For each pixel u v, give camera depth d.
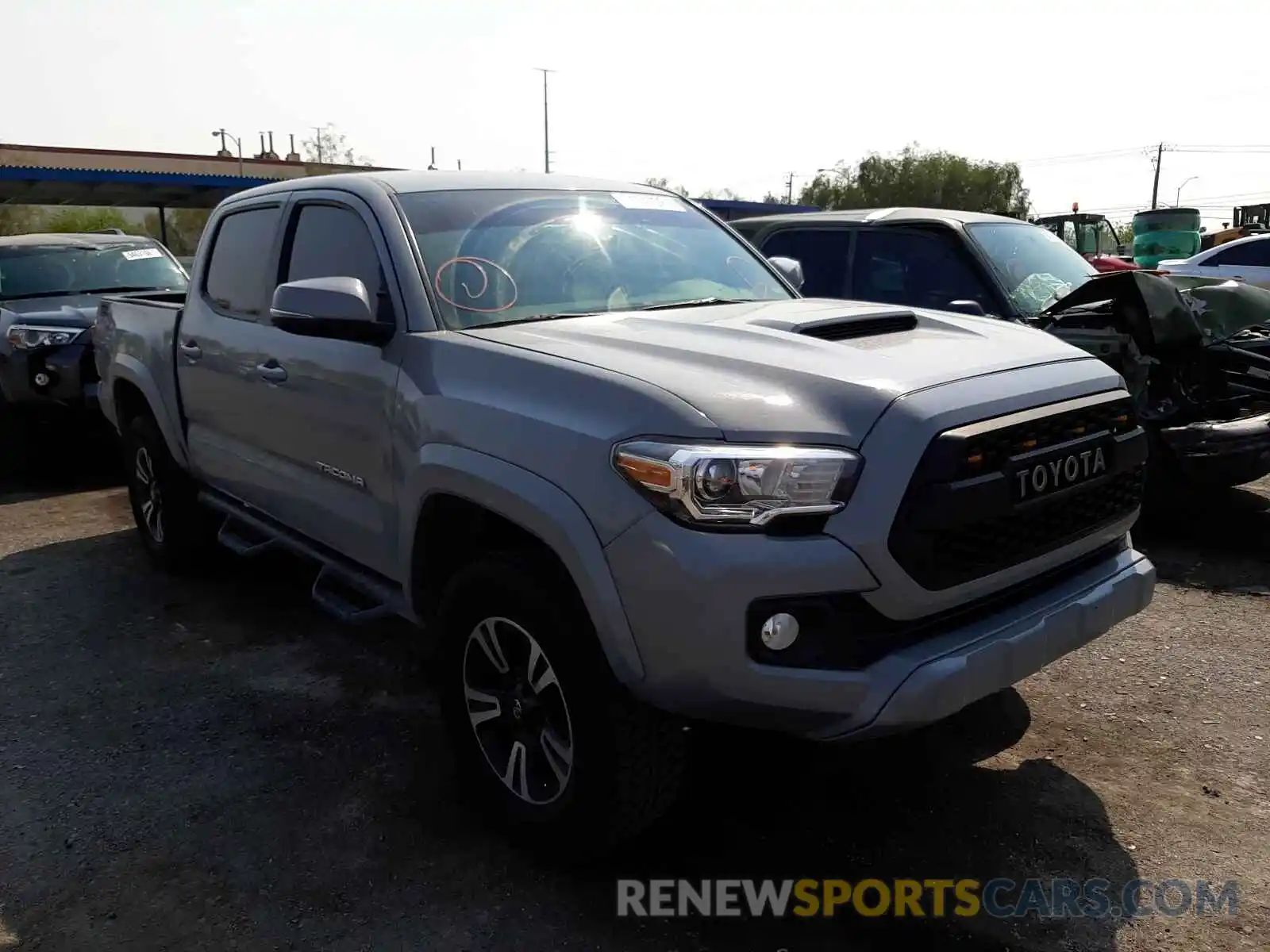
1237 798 3.26
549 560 2.82
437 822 3.24
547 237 3.79
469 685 3.16
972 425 2.57
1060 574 2.97
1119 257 18.08
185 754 3.69
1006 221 7.19
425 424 3.11
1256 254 14.55
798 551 2.41
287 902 2.87
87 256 9.10
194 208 26.66
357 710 4.01
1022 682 4.09
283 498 4.19
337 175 4.09
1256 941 2.64
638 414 2.57
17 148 30.80
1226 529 5.94
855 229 7.12
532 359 2.91
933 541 2.49
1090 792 3.32
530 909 2.82
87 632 4.84
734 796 3.35
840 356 2.80
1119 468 2.99
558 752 2.89
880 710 2.46
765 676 2.43
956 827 3.16
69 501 7.38
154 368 5.16
